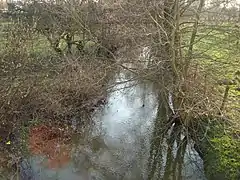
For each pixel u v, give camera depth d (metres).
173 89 5.08
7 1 7.37
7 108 4.79
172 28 4.75
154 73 5.18
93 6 7.05
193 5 4.87
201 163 4.61
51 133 5.14
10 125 4.84
